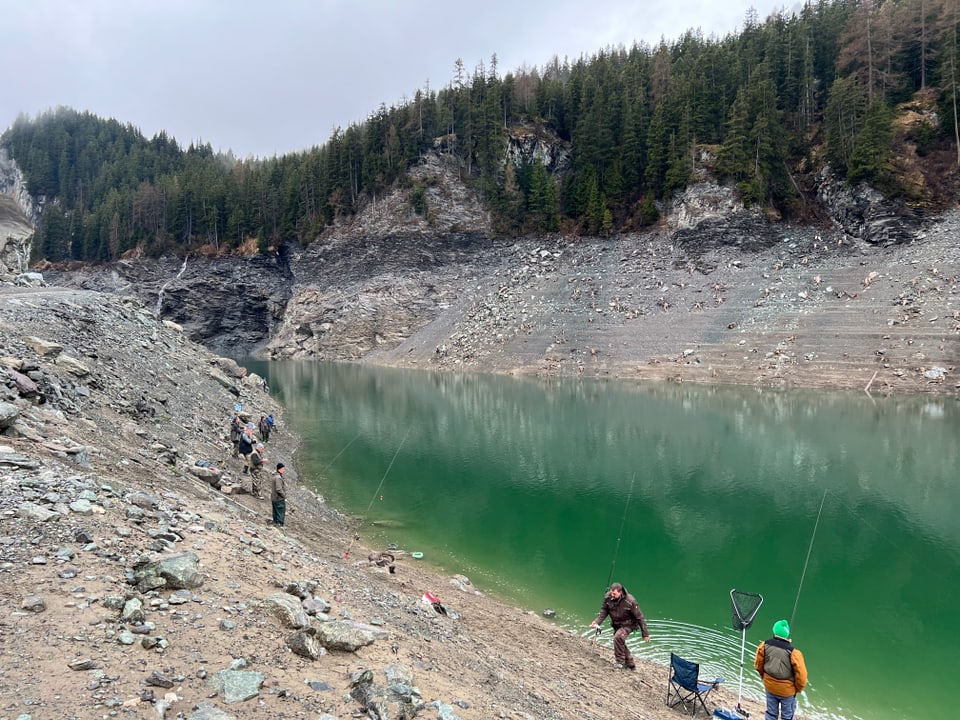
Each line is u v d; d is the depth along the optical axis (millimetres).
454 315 76688
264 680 4793
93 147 177375
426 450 27078
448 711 5113
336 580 8836
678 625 11453
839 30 80500
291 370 69562
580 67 106562
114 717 3914
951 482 21453
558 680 8125
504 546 15516
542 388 48531
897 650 10445
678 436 30125
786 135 70500
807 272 57656
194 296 100500
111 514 7512
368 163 93062
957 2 66625
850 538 16125
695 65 82750
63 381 15016
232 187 112375
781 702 7199
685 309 59562
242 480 16484
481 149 90375
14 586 5340
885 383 41094
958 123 59938
